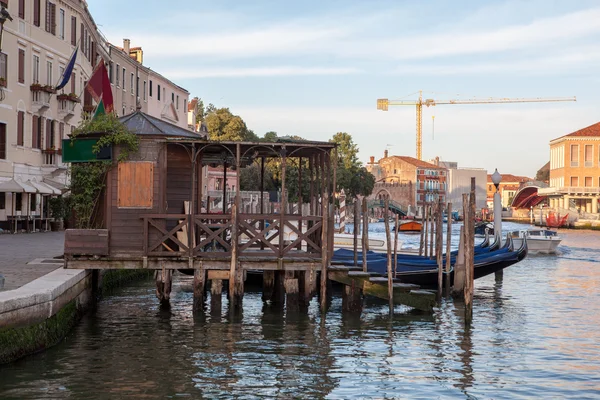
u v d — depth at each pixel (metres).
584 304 21.09
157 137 16.42
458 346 14.69
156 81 60.97
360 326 16.50
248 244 16.75
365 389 11.38
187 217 16.48
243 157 19.50
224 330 15.57
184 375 11.81
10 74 32.97
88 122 16.92
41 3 36.09
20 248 22.58
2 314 10.82
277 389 11.22
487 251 25.28
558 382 12.11
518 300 21.92
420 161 143.12
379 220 105.88
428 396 11.12
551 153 106.12
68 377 11.28
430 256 25.25
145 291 21.58
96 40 45.59
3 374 11.00
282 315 17.59
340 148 95.69
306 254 17.33
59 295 12.98
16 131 33.69
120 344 13.88
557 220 85.19
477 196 147.62
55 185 36.59
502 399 11.09
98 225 17.02
